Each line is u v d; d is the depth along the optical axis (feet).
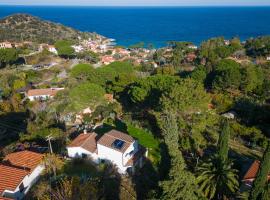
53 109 228.22
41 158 140.67
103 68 298.76
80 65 329.93
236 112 233.55
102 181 133.08
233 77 269.64
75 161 146.51
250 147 180.96
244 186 125.18
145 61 515.50
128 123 205.05
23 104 258.57
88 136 163.22
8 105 250.16
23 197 124.36
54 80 338.34
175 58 471.21
